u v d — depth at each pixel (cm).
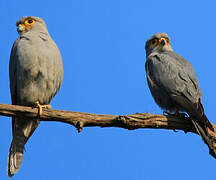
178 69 1133
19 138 1141
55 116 927
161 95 1129
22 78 1084
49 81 1105
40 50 1091
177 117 981
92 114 934
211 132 991
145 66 1240
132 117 930
